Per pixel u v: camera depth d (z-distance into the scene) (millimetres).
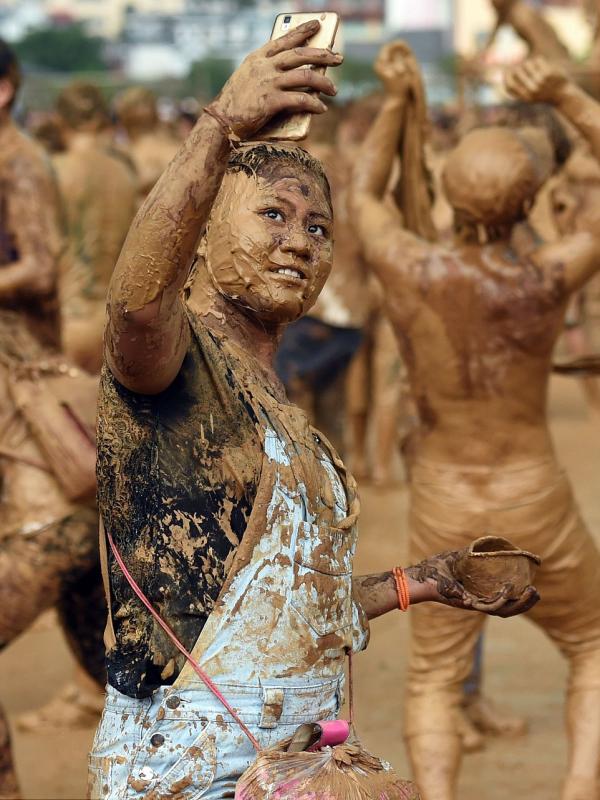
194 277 3018
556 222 4996
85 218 9805
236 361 2861
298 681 2760
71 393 5230
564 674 6824
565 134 5797
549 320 4742
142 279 2570
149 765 2686
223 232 2924
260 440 2777
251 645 2719
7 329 5340
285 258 2891
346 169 9945
